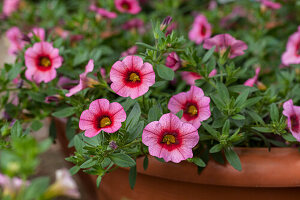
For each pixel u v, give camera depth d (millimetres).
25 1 825
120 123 386
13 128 412
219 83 434
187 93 413
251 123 449
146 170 428
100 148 398
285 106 411
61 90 468
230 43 472
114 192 475
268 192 421
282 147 444
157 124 388
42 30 534
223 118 423
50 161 592
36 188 321
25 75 501
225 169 417
